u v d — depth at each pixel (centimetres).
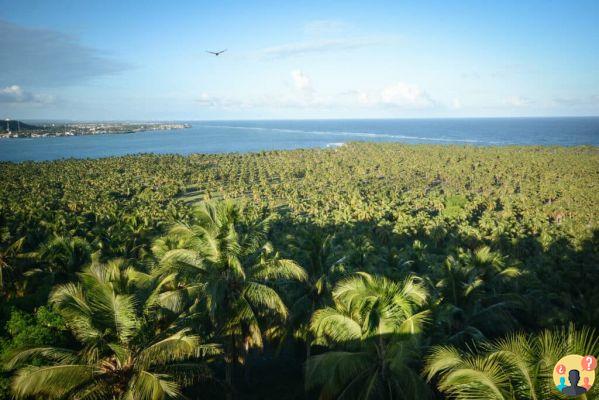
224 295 2059
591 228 7394
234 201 2242
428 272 3941
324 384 1691
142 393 1424
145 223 6581
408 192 12312
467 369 1062
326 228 7725
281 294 2556
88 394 1450
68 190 12506
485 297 2502
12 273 3481
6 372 1636
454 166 17100
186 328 1570
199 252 2088
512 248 6525
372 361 1683
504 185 13625
